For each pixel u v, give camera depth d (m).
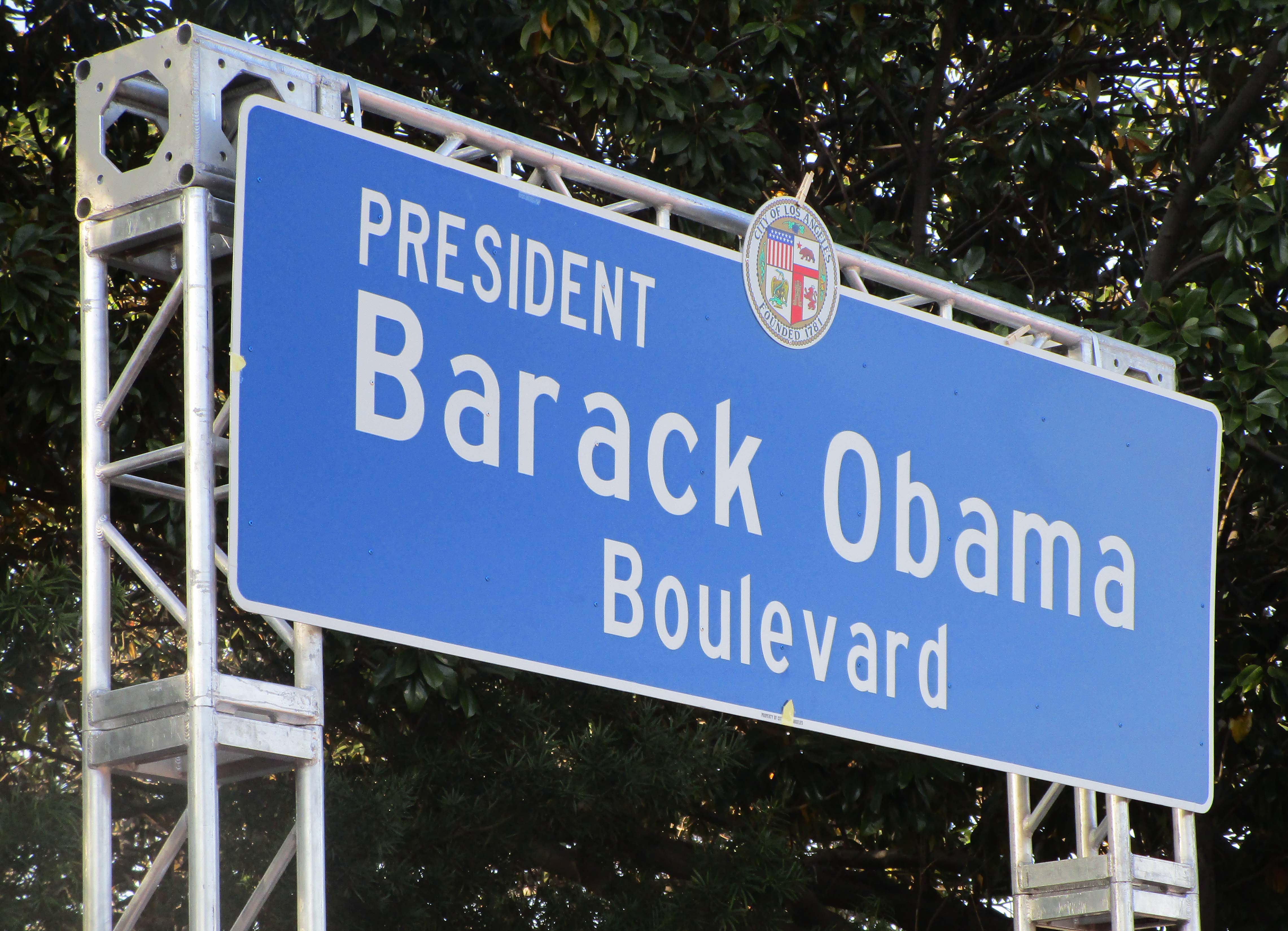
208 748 12.09
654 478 14.90
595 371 14.70
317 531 12.77
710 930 26.05
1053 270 31.59
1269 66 27.83
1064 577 18.02
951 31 29.23
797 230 16.44
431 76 27.22
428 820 25.42
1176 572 19.16
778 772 28.52
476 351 13.95
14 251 21.98
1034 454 18.05
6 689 24.17
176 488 13.73
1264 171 28.92
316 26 25.12
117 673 28.55
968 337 17.73
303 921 12.67
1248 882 32.56
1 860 20.80
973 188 30.62
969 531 17.23
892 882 34.84
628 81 23.78
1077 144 28.95
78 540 27.31
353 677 27.42
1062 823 30.39
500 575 13.76
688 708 27.06
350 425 13.09
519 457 14.07
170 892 28.12
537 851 27.94
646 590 14.64
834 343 16.53
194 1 24.77
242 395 12.52
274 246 12.85
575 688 26.94
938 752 16.45
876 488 16.53
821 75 30.25
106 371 13.32
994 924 34.00
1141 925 19.75
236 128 13.56
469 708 23.98
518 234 14.41
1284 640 28.11
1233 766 31.05
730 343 15.69
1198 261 29.06
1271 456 26.27
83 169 13.45
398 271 13.58
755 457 15.66
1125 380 19.12
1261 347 25.23
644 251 15.25
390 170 13.69
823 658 15.73
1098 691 18.08
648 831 28.28
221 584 26.16
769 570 15.52
